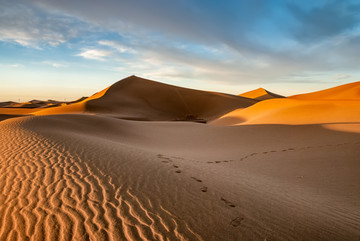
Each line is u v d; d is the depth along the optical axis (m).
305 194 6.10
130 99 93.25
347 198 6.16
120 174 5.74
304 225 3.82
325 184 7.43
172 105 94.81
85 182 5.01
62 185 4.78
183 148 15.24
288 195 5.68
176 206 4.13
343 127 17.67
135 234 3.21
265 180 7.29
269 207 4.50
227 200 4.62
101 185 4.89
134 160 7.44
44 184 4.80
